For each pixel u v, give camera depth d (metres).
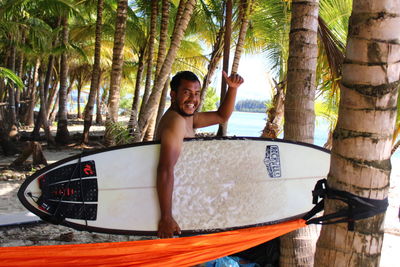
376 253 1.85
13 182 7.36
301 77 3.08
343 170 1.80
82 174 2.18
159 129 2.26
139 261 2.09
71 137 14.70
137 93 14.42
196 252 2.17
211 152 2.31
